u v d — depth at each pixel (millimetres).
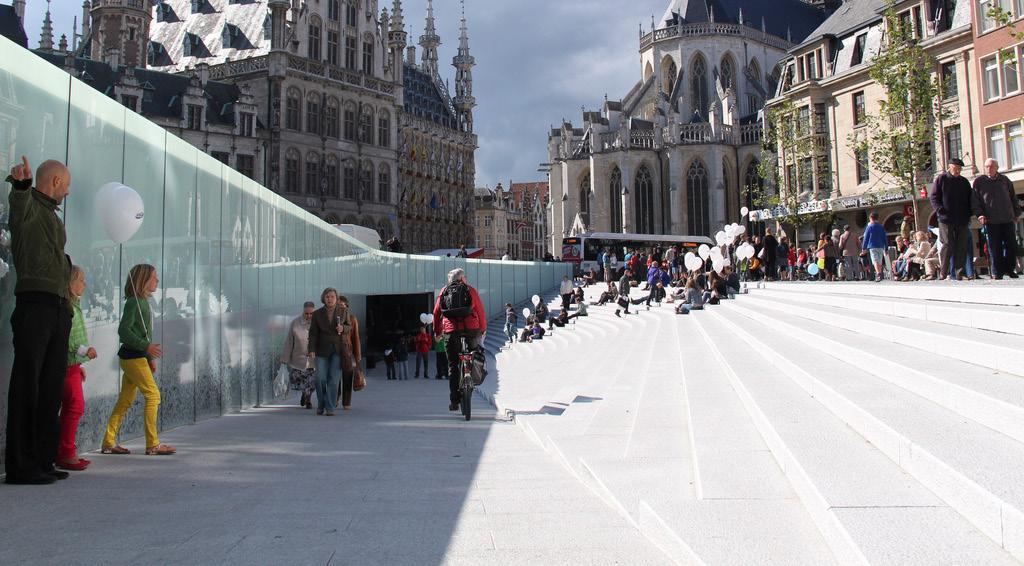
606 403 12094
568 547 5074
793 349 10547
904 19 45562
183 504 6371
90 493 6844
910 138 36562
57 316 7230
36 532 5410
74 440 8094
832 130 51812
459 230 91625
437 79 98562
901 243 29422
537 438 10055
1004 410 4840
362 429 11938
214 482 7406
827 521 4320
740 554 4375
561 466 8242
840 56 51531
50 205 7246
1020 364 5883
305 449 9734
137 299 9133
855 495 4496
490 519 5816
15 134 8336
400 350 32906
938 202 15383
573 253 68188
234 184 15570
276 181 60438
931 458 4453
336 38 66438
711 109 78812
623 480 6699
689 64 84875
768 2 94688
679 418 9906
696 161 79250
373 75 69188
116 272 10609
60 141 9219
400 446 9961
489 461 8656
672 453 7867
